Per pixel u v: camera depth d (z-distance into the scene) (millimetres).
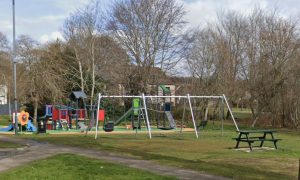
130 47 48750
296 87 41938
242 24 53469
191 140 25297
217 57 52000
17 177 11664
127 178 11391
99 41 54250
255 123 44219
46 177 11648
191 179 11391
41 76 46094
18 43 50375
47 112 36688
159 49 49250
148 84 48594
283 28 44094
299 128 40625
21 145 21312
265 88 43406
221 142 23875
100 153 17734
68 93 52750
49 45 56438
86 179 11305
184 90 50812
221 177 11773
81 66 54688
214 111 51125
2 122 49500
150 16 48281
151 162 14789
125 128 37031
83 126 34969
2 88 68688
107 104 48125
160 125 40406
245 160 15992
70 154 17203
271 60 43562
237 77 50344
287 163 15305
